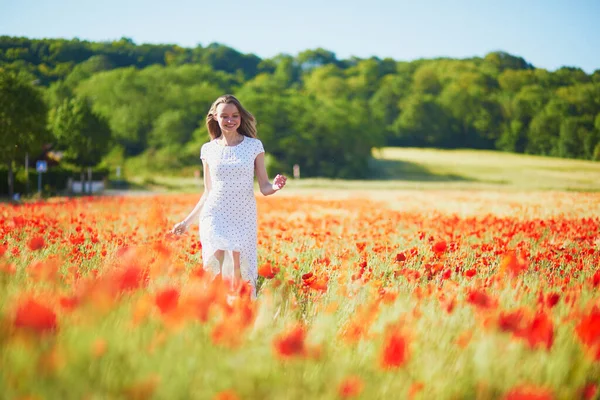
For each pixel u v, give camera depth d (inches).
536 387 97.5
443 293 155.0
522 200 944.9
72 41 6053.2
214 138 212.1
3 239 272.4
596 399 104.4
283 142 3779.5
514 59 5856.3
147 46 6555.1
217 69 6594.5
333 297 161.6
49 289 130.1
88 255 220.1
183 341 95.9
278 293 155.8
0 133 1288.1
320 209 711.7
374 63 5940.0
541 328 106.4
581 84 4621.1
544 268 237.3
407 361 97.3
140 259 146.5
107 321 97.8
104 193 1608.0
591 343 105.5
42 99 1401.3
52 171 1697.8
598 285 168.9
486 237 381.1
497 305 127.3
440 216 510.9
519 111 4707.2
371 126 4133.9
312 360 97.4
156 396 83.1
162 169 3678.6
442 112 5039.4
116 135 3944.4
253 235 200.7
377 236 366.0
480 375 99.6
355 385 85.7
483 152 4658.0
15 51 5659.5
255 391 90.2
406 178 3563.0
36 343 85.5
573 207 743.7
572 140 4296.3
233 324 101.7
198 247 258.1
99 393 81.8
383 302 140.3
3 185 1462.8
